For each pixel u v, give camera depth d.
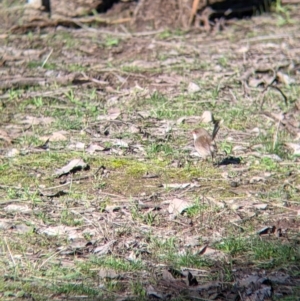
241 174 11.16
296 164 11.52
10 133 12.55
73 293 8.24
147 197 10.42
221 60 16.23
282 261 8.91
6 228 9.57
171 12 18.61
